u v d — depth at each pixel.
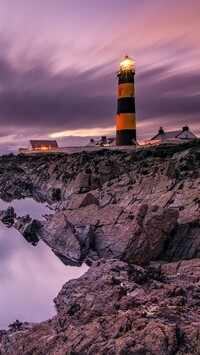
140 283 21.14
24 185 78.06
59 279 28.55
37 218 48.19
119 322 14.70
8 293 25.62
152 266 26.34
